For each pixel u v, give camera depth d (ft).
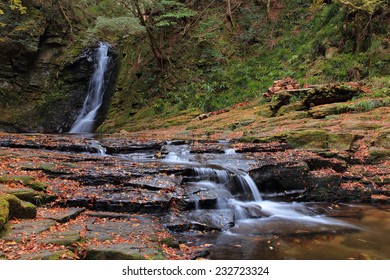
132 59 83.71
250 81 65.72
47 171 23.36
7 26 78.13
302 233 19.47
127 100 76.43
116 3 86.17
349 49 57.16
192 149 32.37
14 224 15.58
